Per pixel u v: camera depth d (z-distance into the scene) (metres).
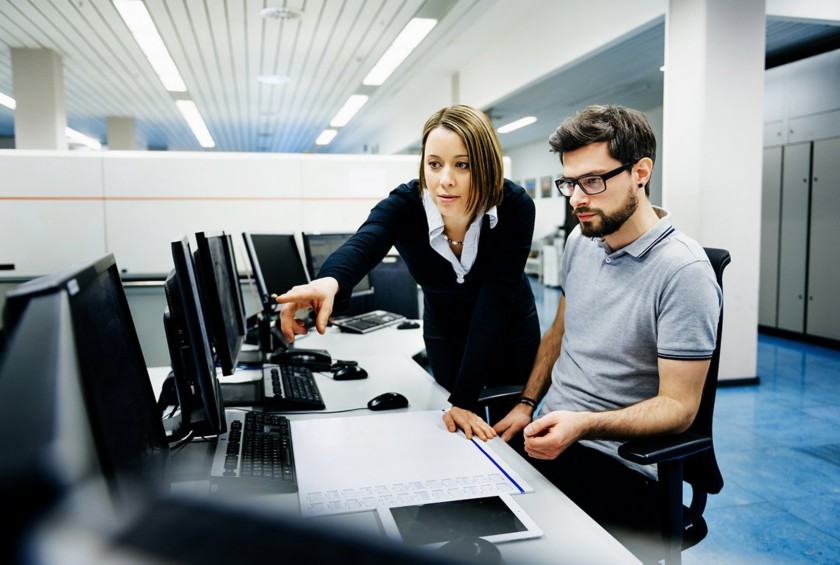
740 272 3.55
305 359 1.81
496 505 0.85
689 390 1.03
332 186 3.11
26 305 0.39
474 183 1.17
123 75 6.55
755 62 3.41
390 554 0.15
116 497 0.20
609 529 1.12
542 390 1.38
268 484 0.88
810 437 2.80
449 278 1.46
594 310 1.22
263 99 8.05
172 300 1.05
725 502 2.17
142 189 2.91
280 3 4.44
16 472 0.20
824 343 4.88
